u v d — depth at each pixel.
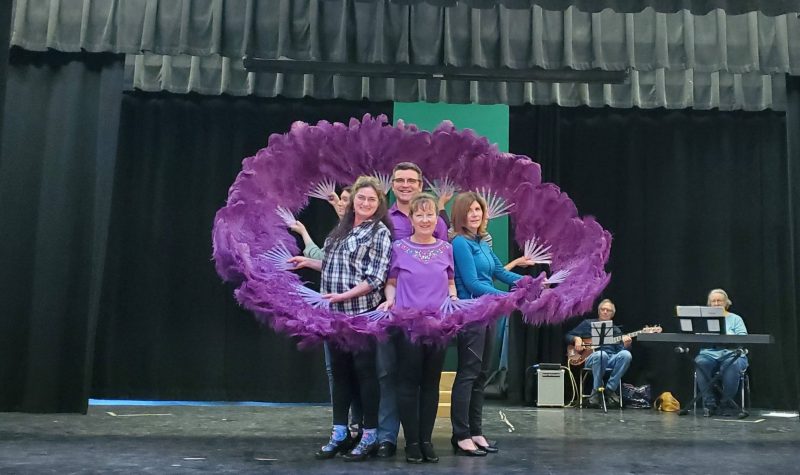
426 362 3.40
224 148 6.57
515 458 3.53
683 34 5.68
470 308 3.36
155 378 6.30
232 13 5.42
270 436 4.27
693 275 6.82
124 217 6.42
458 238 3.72
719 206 6.86
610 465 3.39
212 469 3.18
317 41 5.40
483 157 4.16
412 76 5.83
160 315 6.36
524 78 5.88
